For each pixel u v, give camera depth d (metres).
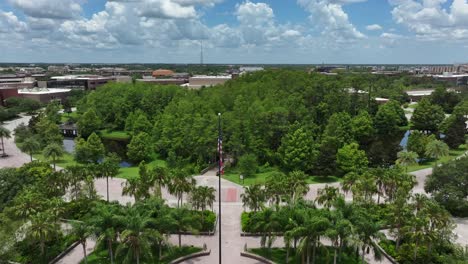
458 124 106.94
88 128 127.75
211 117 98.00
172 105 119.56
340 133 94.19
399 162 77.19
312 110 111.00
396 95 177.25
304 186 58.06
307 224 39.47
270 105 106.88
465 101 149.38
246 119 97.69
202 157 92.94
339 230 38.72
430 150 84.94
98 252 47.66
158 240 44.12
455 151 103.88
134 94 140.00
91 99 146.38
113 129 136.12
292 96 115.44
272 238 44.53
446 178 61.12
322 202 54.38
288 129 92.31
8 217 46.69
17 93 183.25
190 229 45.53
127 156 104.06
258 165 89.56
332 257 45.91
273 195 56.62
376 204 60.19
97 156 96.38
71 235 47.22
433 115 125.69
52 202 50.62
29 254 46.28
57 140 108.06
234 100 121.75
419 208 49.12
